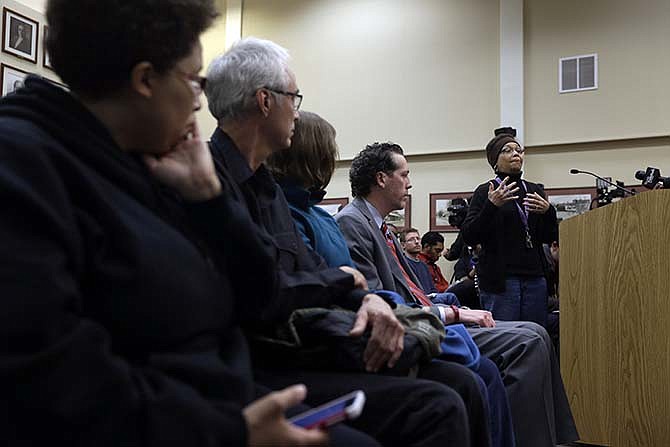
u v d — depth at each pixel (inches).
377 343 54.2
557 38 251.6
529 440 83.5
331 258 70.5
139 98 36.8
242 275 43.0
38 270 26.6
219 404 29.6
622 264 104.0
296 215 70.3
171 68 36.8
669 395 96.7
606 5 245.0
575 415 115.4
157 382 29.5
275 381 52.6
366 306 56.1
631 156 237.5
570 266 120.6
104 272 31.3
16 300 25.7
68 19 35.5
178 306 33.7
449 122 265.3
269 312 51.1
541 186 147.2
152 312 32.5
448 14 270.2
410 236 227.5
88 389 26.4
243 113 59.6
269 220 59.6
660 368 98.0
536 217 136.6
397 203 97.1
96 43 35.3
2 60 213.2
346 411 32.0
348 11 287.9
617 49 242.1
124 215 33.6
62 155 31.8
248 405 35.7
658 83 235.1
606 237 107.2
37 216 27.8
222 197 40.8
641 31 239.5
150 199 36.4
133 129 37.8
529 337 87.7
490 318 91.4
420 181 269.3
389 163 96.1
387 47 279.0
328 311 55.0
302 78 292.7
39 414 25.5
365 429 50.2
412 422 49.4
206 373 33.7
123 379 27.4
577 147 245.3
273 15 301.9
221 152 58.7
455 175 263.7
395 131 273.6
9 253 26.3
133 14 35.3
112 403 26.7
